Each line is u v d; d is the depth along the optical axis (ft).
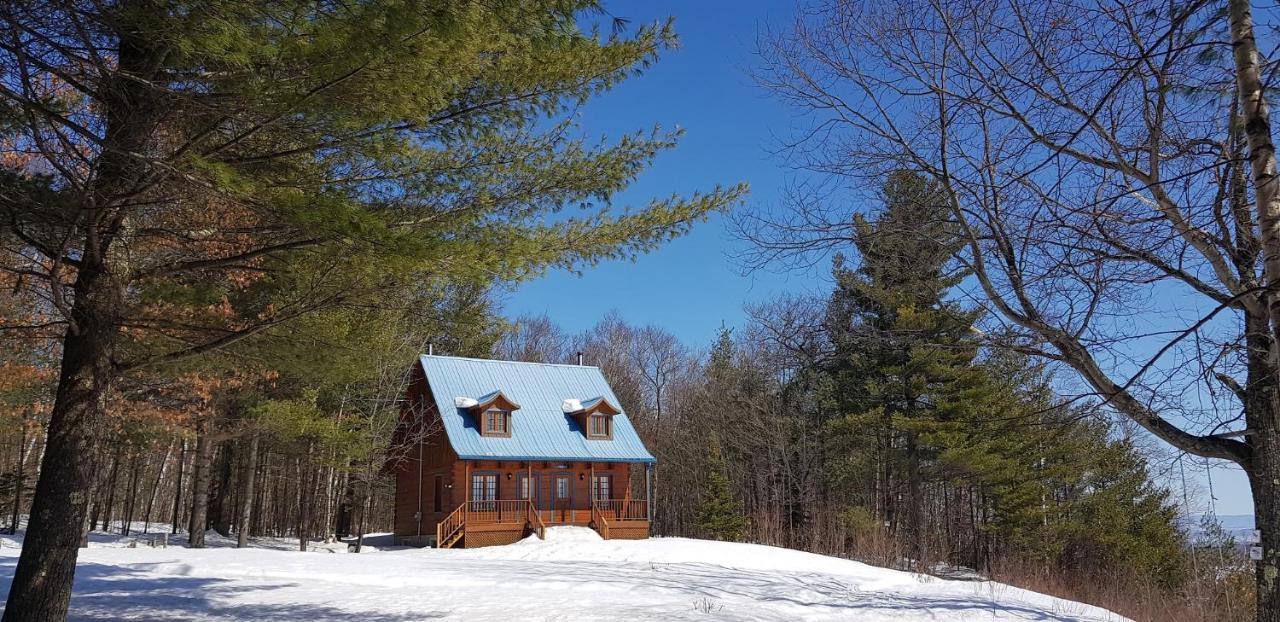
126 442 82.43
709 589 55.57
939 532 136.36
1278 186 22.16
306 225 22.77
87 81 23.27
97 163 23.15
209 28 20.01
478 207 30.01
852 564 86.99
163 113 23.30
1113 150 26.89
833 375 131.44
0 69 21.15
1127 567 107.65
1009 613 47.50
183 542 101.50
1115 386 28.02
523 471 114.21
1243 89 22.43
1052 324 28.53
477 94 29.68
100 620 37.27
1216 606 78.33
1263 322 25.02
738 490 155.22
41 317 41.19
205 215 28.55
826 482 138.92
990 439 111.04
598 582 56.75
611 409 121.49
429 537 112.27
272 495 172.35
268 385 85.92
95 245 25.67
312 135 25.71
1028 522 113.19
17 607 23.72
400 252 23.41
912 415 119.65
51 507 24.63
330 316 36.24
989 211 29.60
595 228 31.27
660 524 177.17
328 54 21.58
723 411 153.69
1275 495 25.30
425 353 126.72
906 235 32.53
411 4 21.16
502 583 55.57
